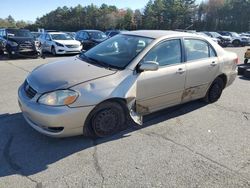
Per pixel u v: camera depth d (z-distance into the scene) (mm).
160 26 69188
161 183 3117
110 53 4488
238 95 6656
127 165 3430
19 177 3113
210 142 4145
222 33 29531
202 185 3119
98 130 3947
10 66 10219
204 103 5824
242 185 3148
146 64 3992
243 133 4508
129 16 74938
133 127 4488
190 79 4934
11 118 4648
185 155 3730
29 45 13117
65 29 86750
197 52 5121
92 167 3355
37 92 3635
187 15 68000
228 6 67750
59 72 3943
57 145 3818
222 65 5602
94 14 85562
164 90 4531
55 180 3084
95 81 3756
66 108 3508
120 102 4016
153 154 3711
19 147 3740
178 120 4898
